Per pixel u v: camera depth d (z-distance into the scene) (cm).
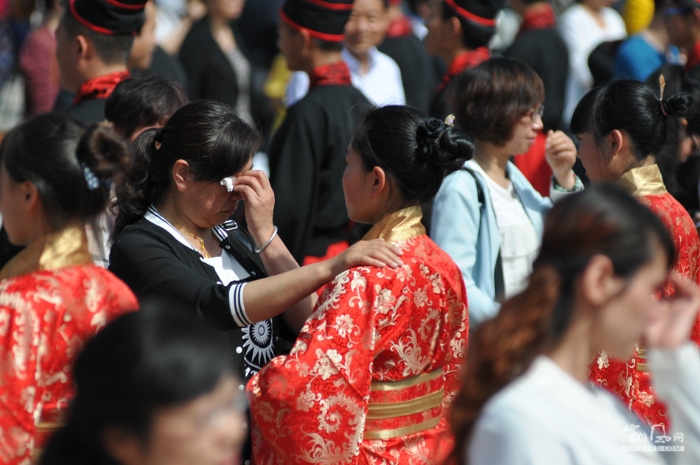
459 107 1259
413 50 2430
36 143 763
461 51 1894
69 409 553
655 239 646
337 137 1620
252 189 996
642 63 2145
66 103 2122
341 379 899
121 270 962
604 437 620
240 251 1052
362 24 2136
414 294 930
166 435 536
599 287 636
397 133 939
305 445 902
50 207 770
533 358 649
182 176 963
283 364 902
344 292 909
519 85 1227
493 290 1216
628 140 1153
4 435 726
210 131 954
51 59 2641
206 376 539
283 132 1633
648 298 647
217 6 2589
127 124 1224
